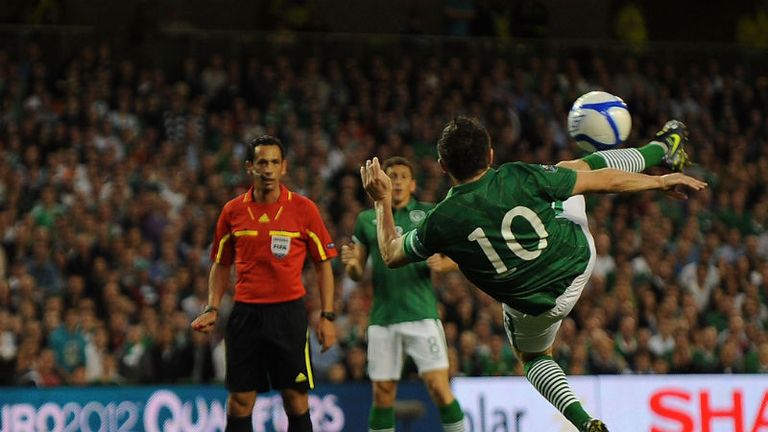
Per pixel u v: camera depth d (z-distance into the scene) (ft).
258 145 79.82
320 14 239.09
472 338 137.39
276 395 112.37
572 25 253.03
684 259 176.65
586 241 66.13
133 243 154.92
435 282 147.33
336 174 183.32
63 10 213.25
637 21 246.88
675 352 150.20
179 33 209.56
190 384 120.06
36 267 148.56
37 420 108.58
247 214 80.07
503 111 207.72
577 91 219.00
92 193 166.40
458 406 94.43
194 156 183.21
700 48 231.50
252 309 79.61
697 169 203.92
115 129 183.83
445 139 64.23
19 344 134.10
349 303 141.90
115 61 204.64
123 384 131.44
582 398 118.42
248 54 212.64
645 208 185.78
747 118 224.33
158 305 146.41
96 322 135.95
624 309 153.28
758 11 255.91
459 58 220.64
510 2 230.68
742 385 123.03
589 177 63.98
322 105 202.59
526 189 63.62
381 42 217.97
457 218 63.46
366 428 115.14
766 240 191.72
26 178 166.61
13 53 201.05
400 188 94.89
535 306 65.57
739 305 168.86
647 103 220.02
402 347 94.99
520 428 115.34
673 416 120.57
